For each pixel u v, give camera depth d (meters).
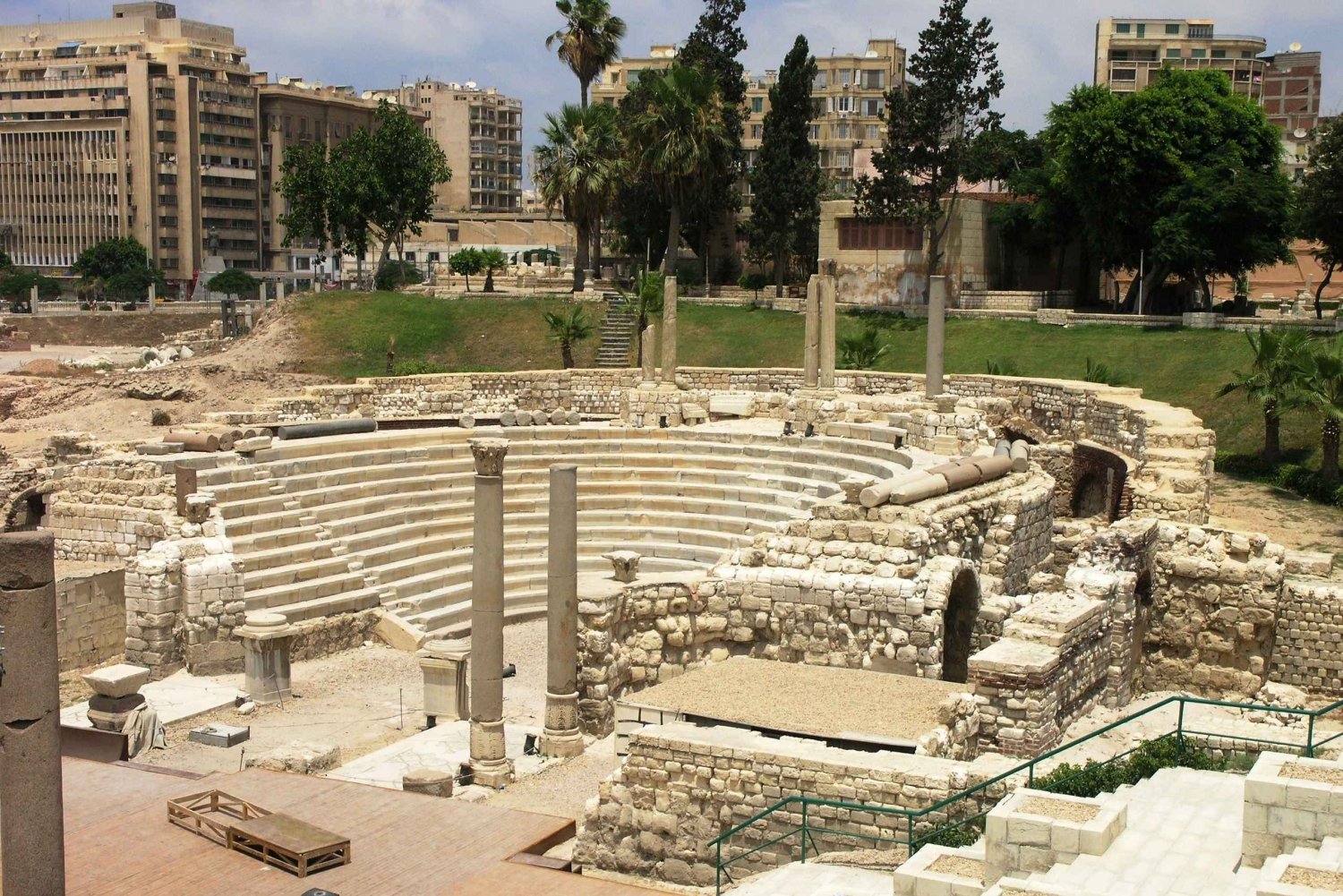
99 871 18.91
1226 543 34.69
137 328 124.19
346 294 89.62
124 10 191.25
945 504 35.62
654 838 22.86
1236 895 15.52
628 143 90.94
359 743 31.83
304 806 21.67
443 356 83.44
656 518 46.59
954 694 25.67
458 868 19.45
